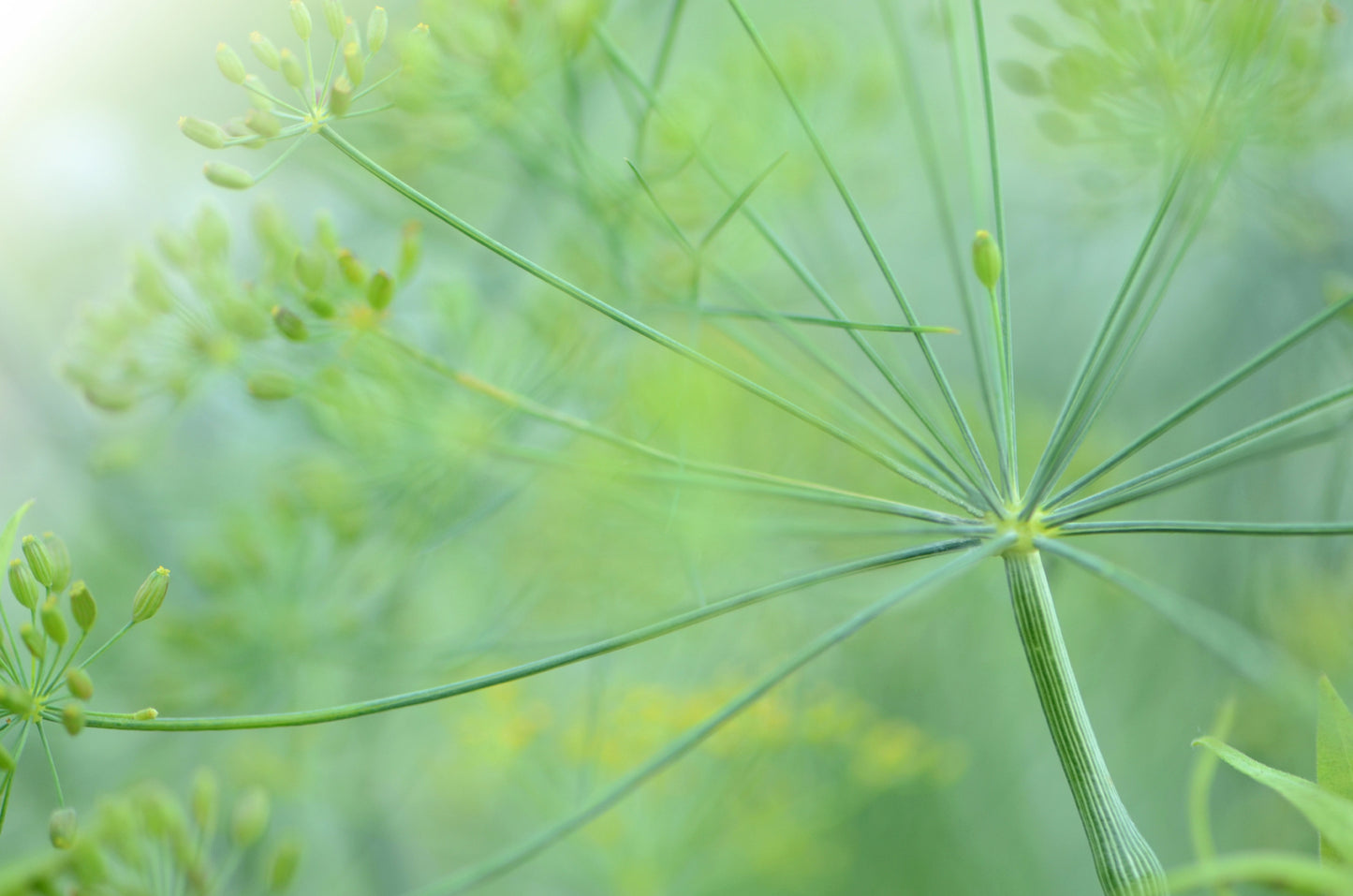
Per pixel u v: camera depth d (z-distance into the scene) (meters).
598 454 0.34
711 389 0.34
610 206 0.33
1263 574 0.38
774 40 0.35
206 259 0.32
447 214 0.28
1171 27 0.31
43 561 0.27
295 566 0.35
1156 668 0.41
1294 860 0.24
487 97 0.31
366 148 0.34
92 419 0.41
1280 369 0.40
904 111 0.41
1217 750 0.26
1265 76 0.30
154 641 0.36
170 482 0.38
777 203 0.35
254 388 0.32
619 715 0.36
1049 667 0.27
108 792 0.39
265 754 0.40
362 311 0.31
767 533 0.33
